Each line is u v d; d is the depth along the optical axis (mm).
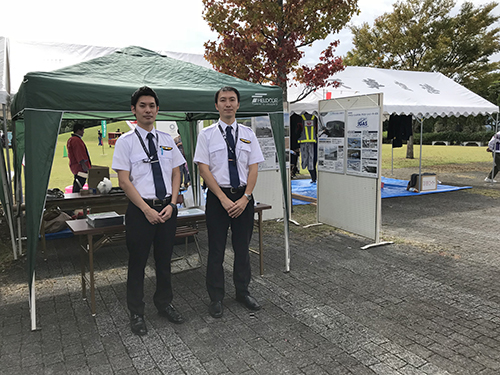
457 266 4449
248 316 3258
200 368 2518
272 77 7566
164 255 3037
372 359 2600
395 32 18594
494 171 11195
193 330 3029
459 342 2805
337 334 2939
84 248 3457
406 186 10773
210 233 3232
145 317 3258
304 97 7973
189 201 5242
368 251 5070
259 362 2576
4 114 4820
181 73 3986
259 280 4082
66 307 3482
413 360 2580
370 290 3785
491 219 6859
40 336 2965
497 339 2844
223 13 7289
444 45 17438
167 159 2967
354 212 5609
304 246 5332
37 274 4340
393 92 9367
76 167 6922
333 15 7207
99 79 3334
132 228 2859
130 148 2842
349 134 5594
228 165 3162
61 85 3016
